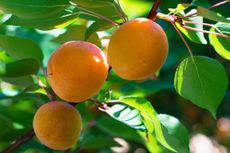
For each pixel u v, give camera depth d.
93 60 0.47
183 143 0.51
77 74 0.47
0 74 0.55
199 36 0.52
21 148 0.64
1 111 0.63
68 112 0.52
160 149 0.61
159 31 0.47
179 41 0.83
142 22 0.47
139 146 0.96
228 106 1.06
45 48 0.76
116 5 0.50
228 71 0.96
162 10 0.68
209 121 1.28
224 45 0.52
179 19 0.50
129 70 0.47
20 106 0.73
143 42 0.46
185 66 0.52
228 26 0.52
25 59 0.53
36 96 0.61
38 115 0.52
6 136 0.61
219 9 0.80
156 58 0.47
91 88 0.48
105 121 0.65
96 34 0.53
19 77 0.56
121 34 0.46
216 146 1.36
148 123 0.50
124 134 0.65
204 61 0.52
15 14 0.49
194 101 0.52
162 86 0.76
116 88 0.71
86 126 0.68
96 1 0.49
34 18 0.50
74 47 0.48
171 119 0.51
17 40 0.56
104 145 0.67
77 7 0.50
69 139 0.52
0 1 0.48
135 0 0.64
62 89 0.48
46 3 0.48
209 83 0.52
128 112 0.50
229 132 1.37
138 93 0.75
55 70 0.48
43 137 0.52
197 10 0.47
